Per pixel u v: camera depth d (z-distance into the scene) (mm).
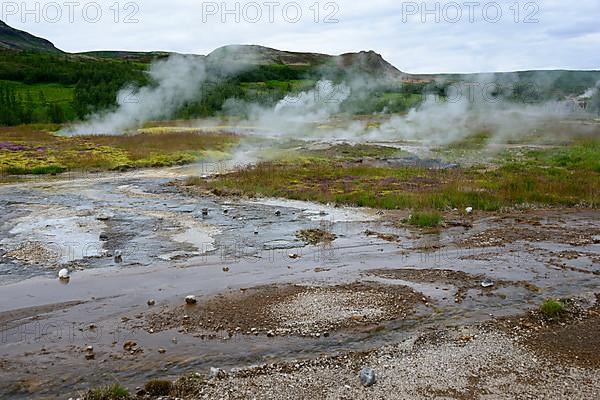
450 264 14570
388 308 11281
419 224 19062
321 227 18766
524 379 8469
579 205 22688
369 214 20984
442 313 11086
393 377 8523
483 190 24516
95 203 22719
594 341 9828
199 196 24719
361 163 36188
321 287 12617
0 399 7883
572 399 7902
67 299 11750
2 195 24484
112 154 37531
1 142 41906
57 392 8062
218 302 11609
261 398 7922
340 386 8258
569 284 12914
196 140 45625
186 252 15484
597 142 44844
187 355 9227
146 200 23625
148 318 10758
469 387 8242
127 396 7918
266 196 24516
